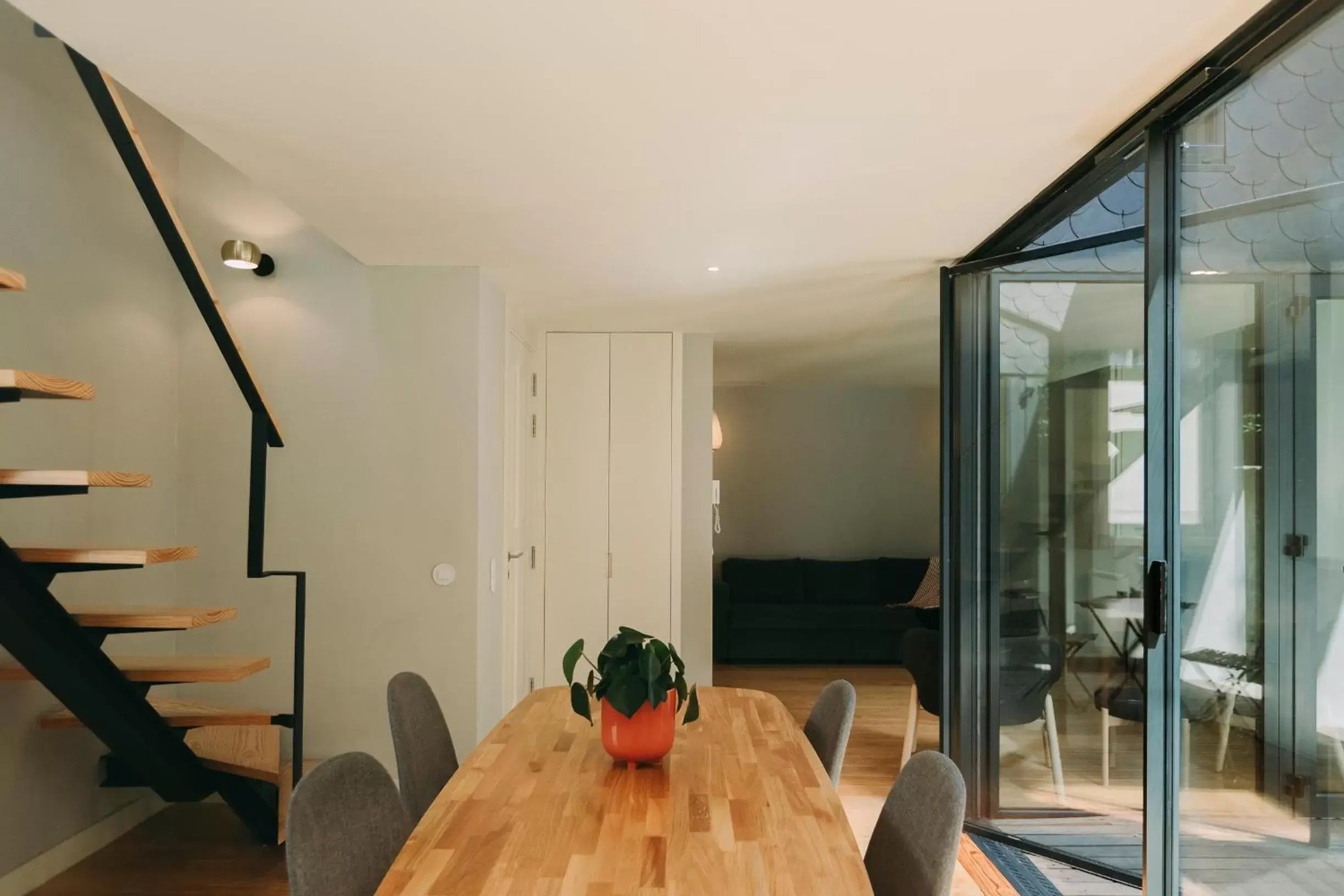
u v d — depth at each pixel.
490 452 4.32
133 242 3.83
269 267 4.08
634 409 5.80
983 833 3.80
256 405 3.14
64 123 3.46
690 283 4.39
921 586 8.41
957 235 3.51
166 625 2.77
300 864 1.55
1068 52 2.00
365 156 2.66
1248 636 2.10
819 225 3.38
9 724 3.17
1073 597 3.35
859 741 5.33
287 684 4.04
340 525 4.07
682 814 1.86
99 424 3.61
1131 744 3.11
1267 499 2.04
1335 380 1.79
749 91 2.20
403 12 1.83
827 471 9.15
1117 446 3.10
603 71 2.10
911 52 2.00
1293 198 1.89
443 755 2.53
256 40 1.95
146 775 3.34
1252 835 2.12
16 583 2.52
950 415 3.99
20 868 3.21
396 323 4.08
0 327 3.15
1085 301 3.23
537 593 5.75
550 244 3.68
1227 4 1.79
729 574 8.63
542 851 1.67
